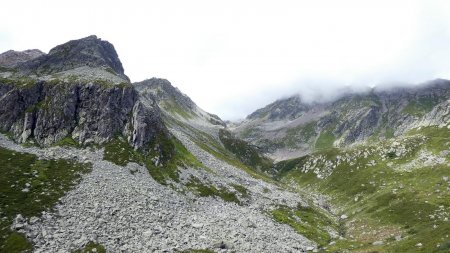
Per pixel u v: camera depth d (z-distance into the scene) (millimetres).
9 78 132250
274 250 78438
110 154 106812
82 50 174000
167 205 89938
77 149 106062
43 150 100750
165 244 68312
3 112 111500
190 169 123438
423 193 141375
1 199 69625
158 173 108062
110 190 85188
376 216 131125
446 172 157250
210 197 109250
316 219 125938
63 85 124125
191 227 81125
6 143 101312
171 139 136375
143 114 125875
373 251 85562
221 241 73438
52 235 62594
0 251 56625
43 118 112750
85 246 61219
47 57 162375
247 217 102250
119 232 68812
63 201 74562
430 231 90750
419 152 193000
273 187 150750
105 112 119500
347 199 170500
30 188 76750
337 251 89250
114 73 162250
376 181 178125
